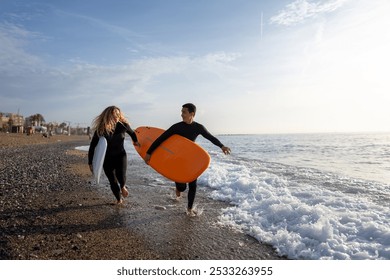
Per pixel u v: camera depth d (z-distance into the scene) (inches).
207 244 136.0
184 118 190.9
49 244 128.3
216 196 230.5
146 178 314.5
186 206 202.5
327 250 124.3
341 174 350.6
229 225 162.6
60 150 722.2
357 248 125.8
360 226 147.0
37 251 120.6
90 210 184.4
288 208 170.4
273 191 230.8
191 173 183.0
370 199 213.6
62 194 224.8
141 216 176.1
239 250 130.2
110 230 150.3
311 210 165.2
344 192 238.5
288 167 405.7
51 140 1486.2
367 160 546.0
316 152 769.6
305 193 223.5
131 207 195.3
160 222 165.9
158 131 232.5
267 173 335.3
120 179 195.8
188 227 158.6
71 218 166.9
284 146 1102.4
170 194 237.8
